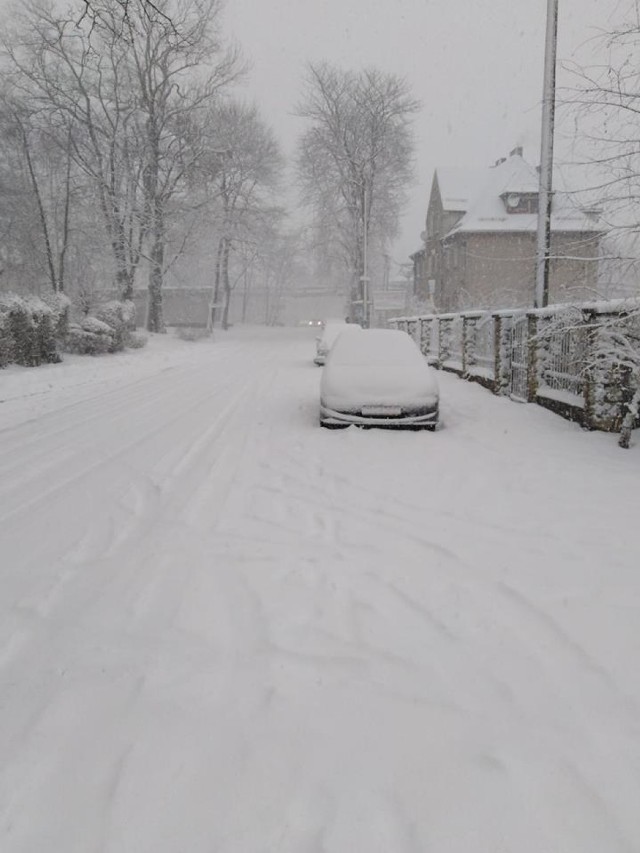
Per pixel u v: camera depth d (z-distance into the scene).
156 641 3.22
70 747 2.44
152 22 11.01
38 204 31.89
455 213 47.47
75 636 3.28
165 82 31.72
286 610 3.54
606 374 8.46
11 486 6.16
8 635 3.31
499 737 2.48
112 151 32.31
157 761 2.36
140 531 4.84
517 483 6.07
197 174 35.00
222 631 3.31
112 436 8.56
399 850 1.96
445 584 3.86
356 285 48.94
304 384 14.95
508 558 4.24
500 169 44.44
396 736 2.49
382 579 3.94
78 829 2.06
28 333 17.22
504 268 41.81
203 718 2.60
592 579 3.88
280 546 4.50
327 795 2.19
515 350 12.07
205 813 2.12
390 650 3.11
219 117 40.53
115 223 33.03
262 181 46.09
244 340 43.00
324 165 47.09
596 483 6.00
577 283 9.16
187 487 6.04
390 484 6.12
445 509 5.32
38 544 4.61
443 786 2.22
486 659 3.03
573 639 3.20
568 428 8.84
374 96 43.97
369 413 8.70
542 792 2.19
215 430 8.97
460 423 9.52
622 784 2.23
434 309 37.94
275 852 1.96
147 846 1.99
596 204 8.09
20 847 1.99
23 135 30.75
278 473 6.57
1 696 2.78
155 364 21.27
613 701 2.70
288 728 2.54
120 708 2.68
